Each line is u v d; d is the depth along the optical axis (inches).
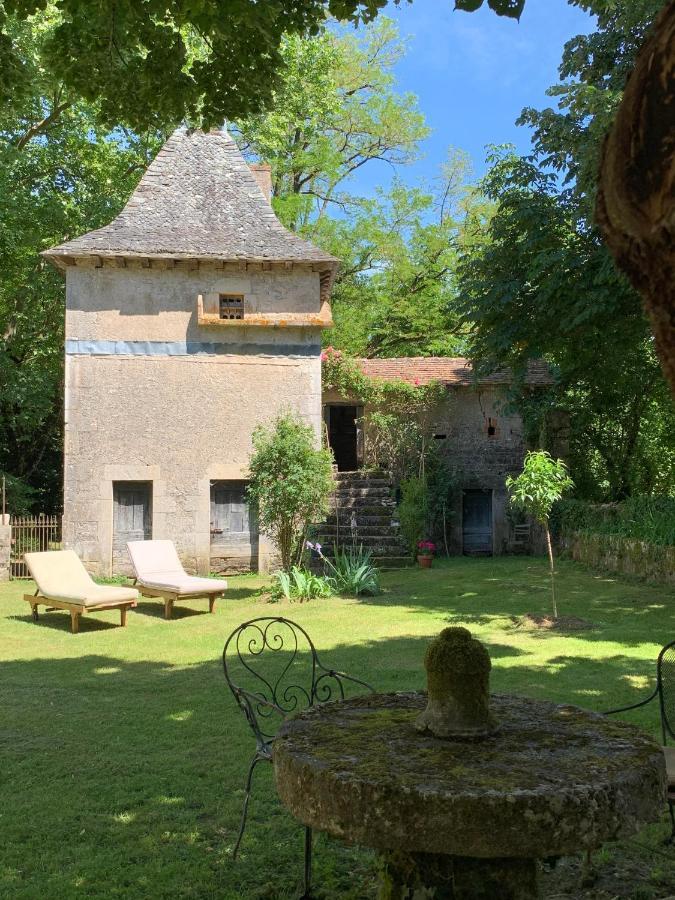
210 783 195.2
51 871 150.6
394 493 783.7
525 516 813.2
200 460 655.8
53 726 244.8
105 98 241.8
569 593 507.5
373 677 297.4
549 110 487.5
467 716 117.5
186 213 685.9
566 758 106.3
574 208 494.6
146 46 227.9
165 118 245.8
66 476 639.8
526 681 284.0
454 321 1112.2
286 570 548.1
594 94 424.5
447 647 118.4
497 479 825.5
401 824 93.1
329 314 668.1
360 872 150.0
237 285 668.1
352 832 96.2
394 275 1123.3
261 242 673.0
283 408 668.1
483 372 597.6
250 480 572.4
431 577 609.9
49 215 791.7
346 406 933.8
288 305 673.0
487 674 119.2
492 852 90.4
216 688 291.0
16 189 782.5
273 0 193.9
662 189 56.4
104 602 430.3
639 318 514.0
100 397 647.1
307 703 266.4
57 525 674.2
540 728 121.6
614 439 877.2
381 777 97.6
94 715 257.0
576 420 838.5
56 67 235.6
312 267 669.9
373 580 535.8
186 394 657.6
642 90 57.7
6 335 847.7
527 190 530.6
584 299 480.7
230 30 197.3
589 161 426.6
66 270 650.2
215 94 237.9
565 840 91.3
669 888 143.4
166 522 647.8
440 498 805.2
